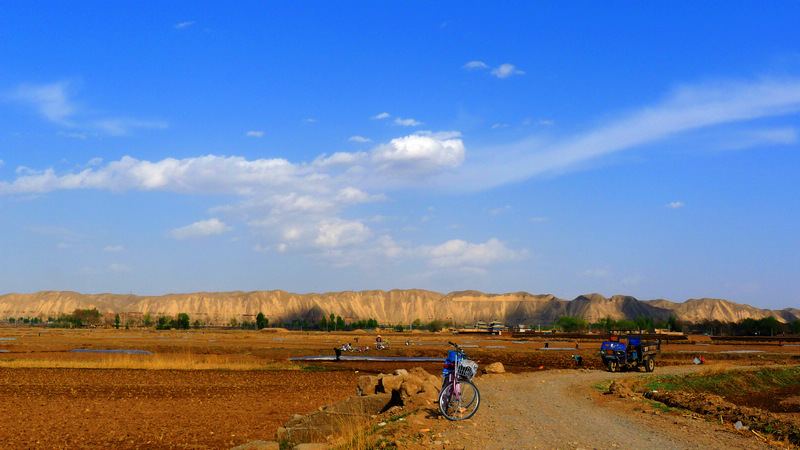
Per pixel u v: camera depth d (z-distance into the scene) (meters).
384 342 71.00
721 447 12.02
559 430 13.38
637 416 15.77
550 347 77.81
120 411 22.09
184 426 19.17
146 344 72.06
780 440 13.12
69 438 17.25
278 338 103.25
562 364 46.75
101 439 17.14
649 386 27.00
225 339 93.69
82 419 20.36
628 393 20.42
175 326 198.75
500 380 24.98
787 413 27.00
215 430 18.52
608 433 13.22
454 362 14.35
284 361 46.06
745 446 12.20
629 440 12.49
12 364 39.00
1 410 22.09
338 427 15.88
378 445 11.85
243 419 20.50
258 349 62.47
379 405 16.22
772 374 37.97
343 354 57.34
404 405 15.73
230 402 24.55
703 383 31.98
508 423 13.97
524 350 66.19
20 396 25.95
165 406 23.36
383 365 43.84
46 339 83.62
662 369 37.22
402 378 16.80
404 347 69.81
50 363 39.88
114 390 28.23
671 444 12.20
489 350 64.62
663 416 15.72
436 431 12.80
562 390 21.66
